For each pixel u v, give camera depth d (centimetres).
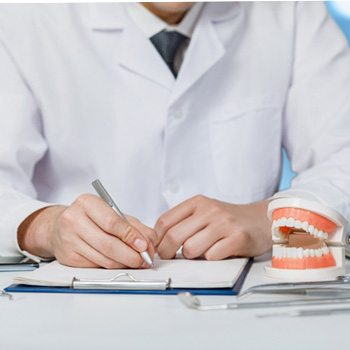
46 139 150
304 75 159
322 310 71
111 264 99
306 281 89
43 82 148
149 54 147
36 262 112
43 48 148
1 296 83
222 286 84
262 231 113
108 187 150
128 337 63
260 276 97
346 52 160
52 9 150
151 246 101
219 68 152
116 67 148
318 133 155
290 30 160
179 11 146
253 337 62
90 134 149
